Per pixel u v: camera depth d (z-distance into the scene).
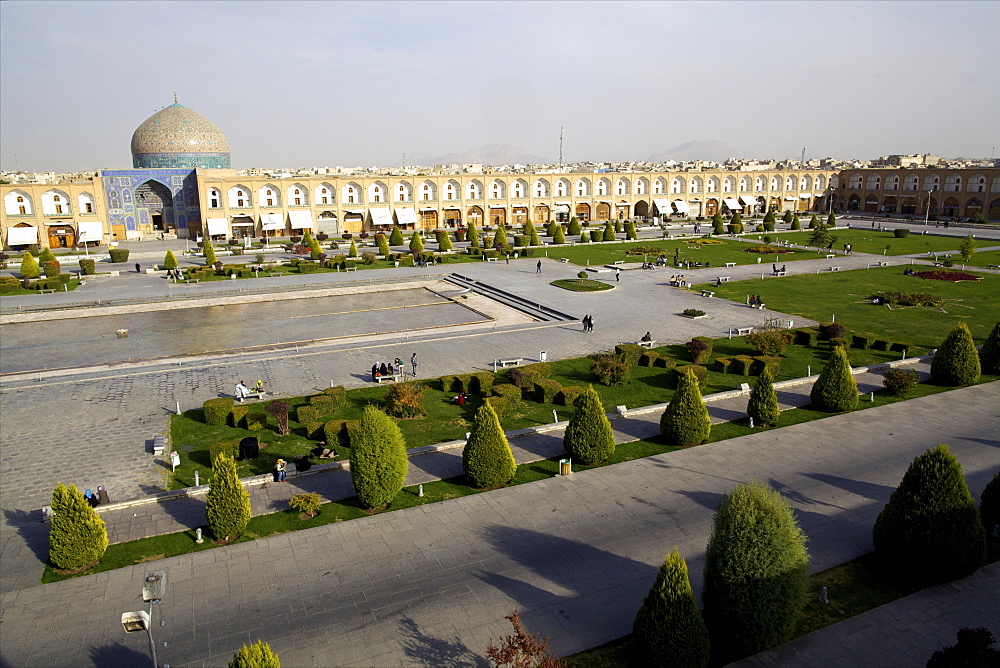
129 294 48.25
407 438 22.70
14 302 45.47
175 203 83.00
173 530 17.22
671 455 21.42
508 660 10.85
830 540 16.31
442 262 63.38
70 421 24.41
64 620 13.69
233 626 13.41
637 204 106.88
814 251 68.75
